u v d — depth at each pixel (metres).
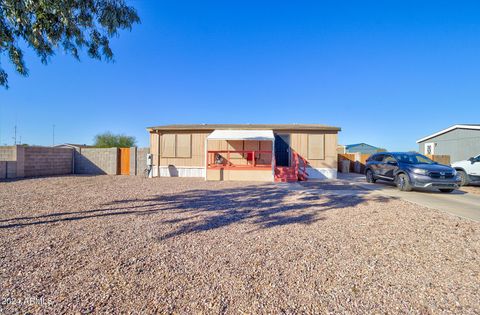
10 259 3.45
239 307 2.45
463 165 12.59
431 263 3.50
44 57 5.31
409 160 11.33
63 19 4.78
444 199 8.68
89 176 16.52
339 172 22.50
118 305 2.45
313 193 9.57
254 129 16.23
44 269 3.17
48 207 6.79
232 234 4.65
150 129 16.61
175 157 16.59
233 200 8.05
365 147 48.34
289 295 2.67
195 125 18.20
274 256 3.66
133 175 17.47
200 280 2.95
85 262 3.39
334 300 2.59
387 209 6.85
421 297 2.66
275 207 7.02
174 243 4.16
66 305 2.44
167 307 2.43
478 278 3.08
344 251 3.88
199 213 6.26
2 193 9.16
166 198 8.30
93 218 5.70
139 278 2.98
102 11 5.00
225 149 16.36
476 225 5.38
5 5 4.32
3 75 5.14
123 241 4.21
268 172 14.05
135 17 5.43
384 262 3.51
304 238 4.46
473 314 2.38
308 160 15.87
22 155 15.73
